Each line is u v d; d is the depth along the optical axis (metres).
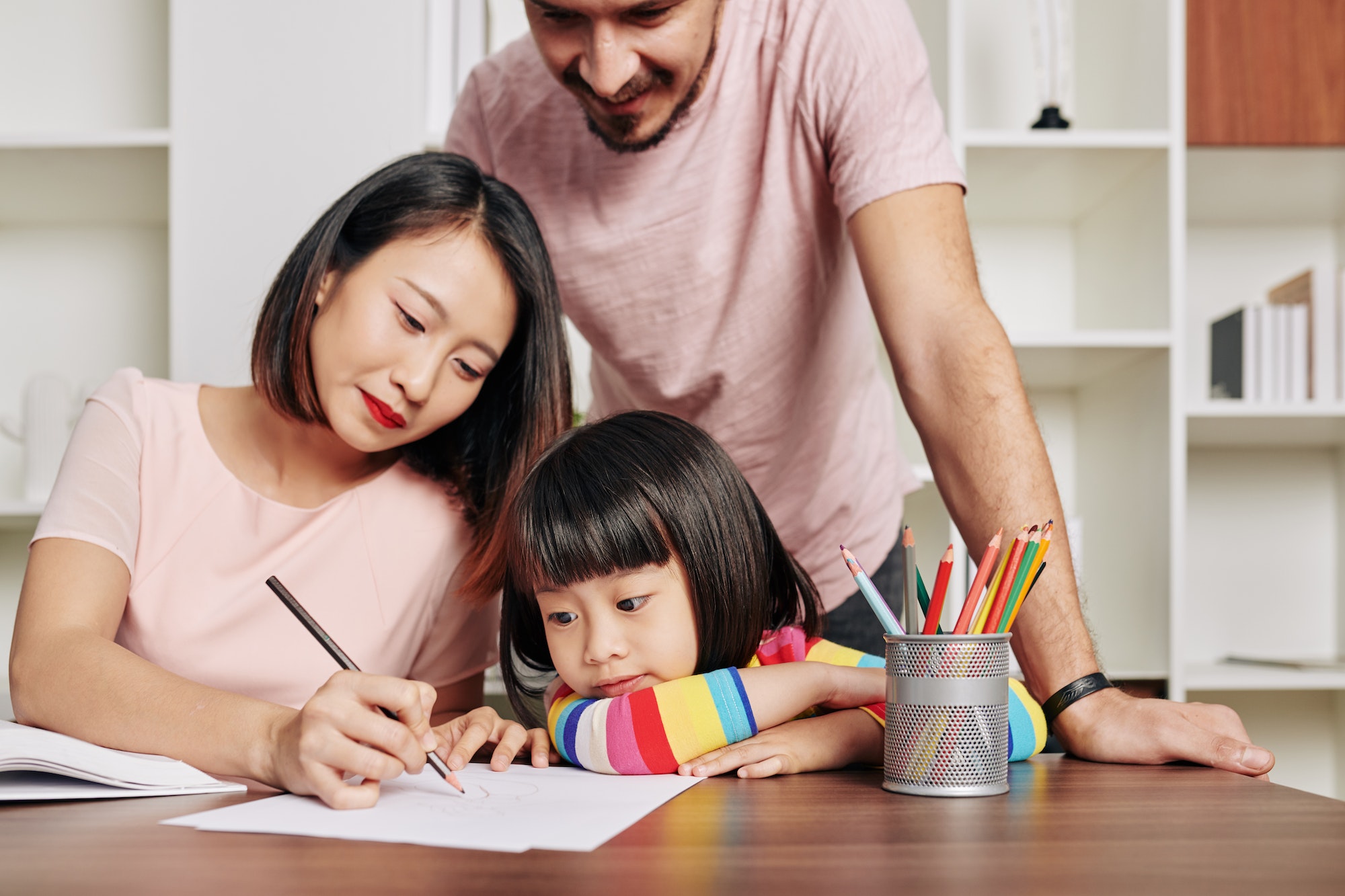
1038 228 2.17
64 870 0.45
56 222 2.11
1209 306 2.17
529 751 0.88
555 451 0.89
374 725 0.61
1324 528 2.16
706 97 1.15
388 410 0.94
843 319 1.30
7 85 2.11
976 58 2.15
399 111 1.88
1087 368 1.99
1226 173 1.96
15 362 2.11
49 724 0.76
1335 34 1.87
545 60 1.02
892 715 0.67
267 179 1.87
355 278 0.94
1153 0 1.87
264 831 0.53
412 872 0.45
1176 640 1.76
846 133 1.06
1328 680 1.81
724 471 0.89
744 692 0.77
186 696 0.73
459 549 1.12
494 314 0.96
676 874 0.44
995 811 0.59
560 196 1.25
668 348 1.28
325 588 1.07
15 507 1.80
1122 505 1.96
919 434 0.94
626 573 0.82
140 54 2.11
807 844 0.50
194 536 1.04
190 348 1.85
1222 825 0.54
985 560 0.68
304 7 1.88
